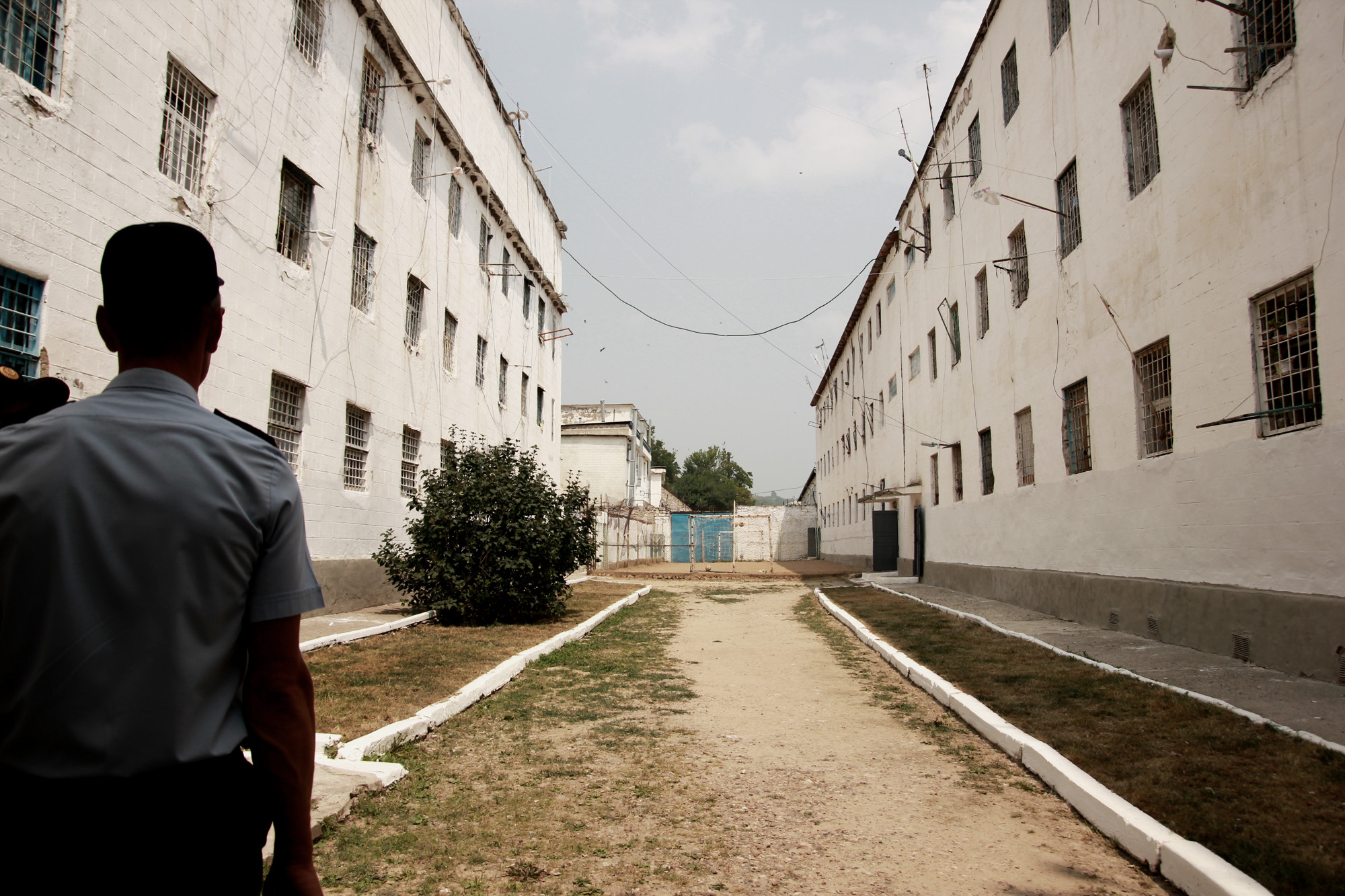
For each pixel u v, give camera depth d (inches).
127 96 306.5
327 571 468.4
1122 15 399.2
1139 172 392.5
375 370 538.9
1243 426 305.0
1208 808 154.1
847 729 244.2
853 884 135.4
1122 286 400.5
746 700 285.1
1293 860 130.0
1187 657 318.0
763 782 190.5
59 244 274.4
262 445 62.9
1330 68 257.6
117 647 53.9
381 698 243.6
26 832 51.3
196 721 55.4
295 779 60.8
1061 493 478.3
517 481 486.9
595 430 1571.1
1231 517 311.9
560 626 453.7
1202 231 330.0
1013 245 576.7
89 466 55.6
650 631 478.6
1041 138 510.0
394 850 143.6
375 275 540.7
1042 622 453.7
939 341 774.5
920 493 858.8
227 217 372.5
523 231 941.8
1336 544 258.4
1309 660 267.6
